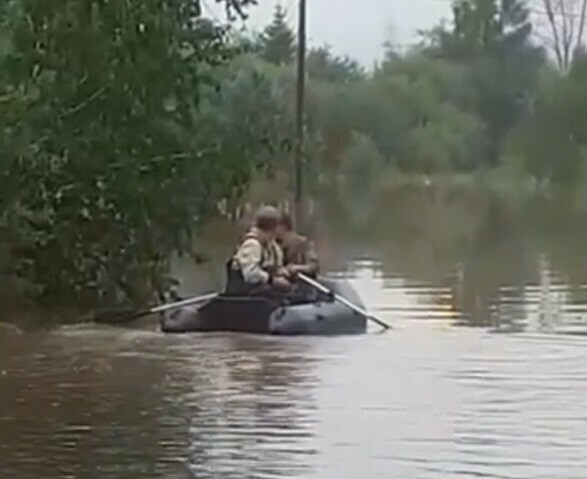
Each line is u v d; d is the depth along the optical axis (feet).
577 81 365.61
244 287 90.17
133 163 98.32
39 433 57.41
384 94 350.43
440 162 359.25
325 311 88.79
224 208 107.65
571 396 64.49
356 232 204.85
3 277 96.37
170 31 97.96
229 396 65.00
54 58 94.12
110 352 80.07
